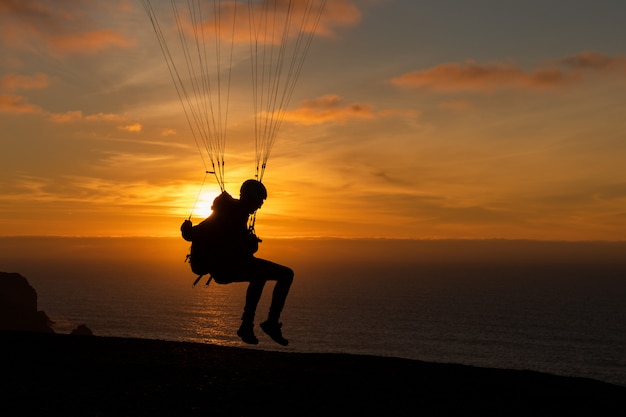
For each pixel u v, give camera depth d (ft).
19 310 311.88
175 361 27.09
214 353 29.22
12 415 19.74
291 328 652.89
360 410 21.99
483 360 490.90
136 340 31.17
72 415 19.95
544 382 27.66
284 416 20.95
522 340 599.57
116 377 24.32
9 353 27.37
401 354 506.48
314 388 24.11
